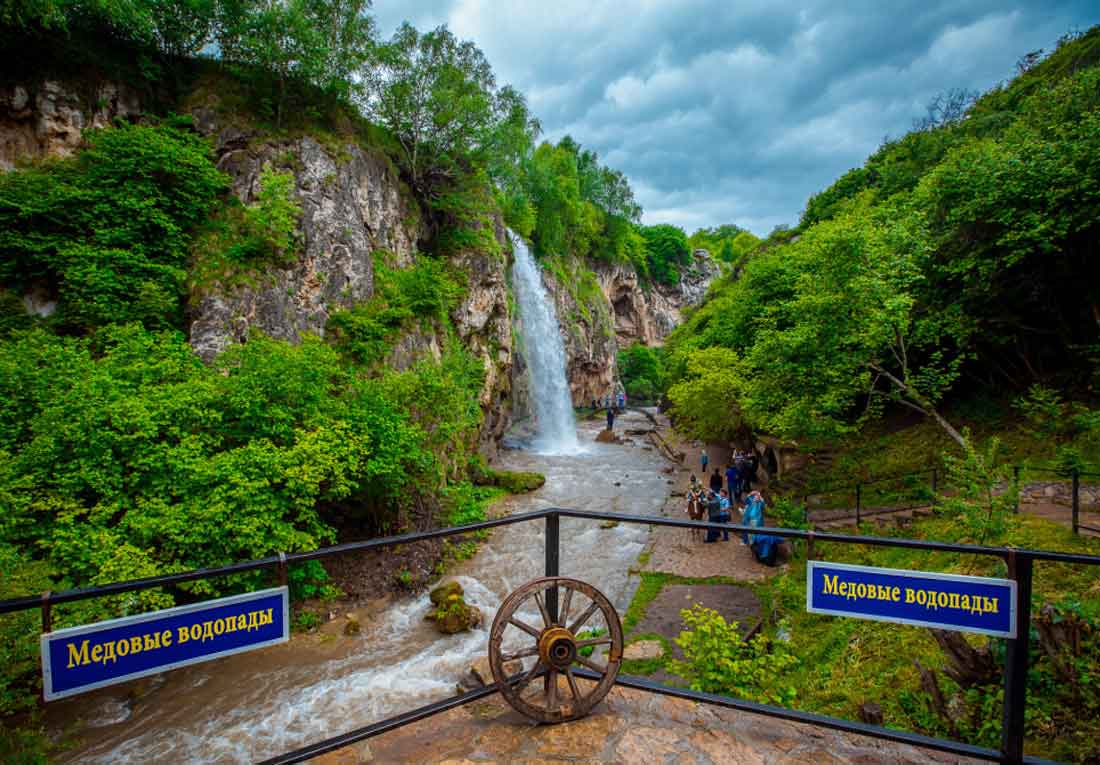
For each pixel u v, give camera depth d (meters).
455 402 14.99
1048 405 12.29
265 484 9.59
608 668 2.86
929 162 24.02
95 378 9.48
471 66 23.64
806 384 13.78
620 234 60.94
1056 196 11.11
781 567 11.82
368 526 13.10
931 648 5.90
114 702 7.69
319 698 7.84
